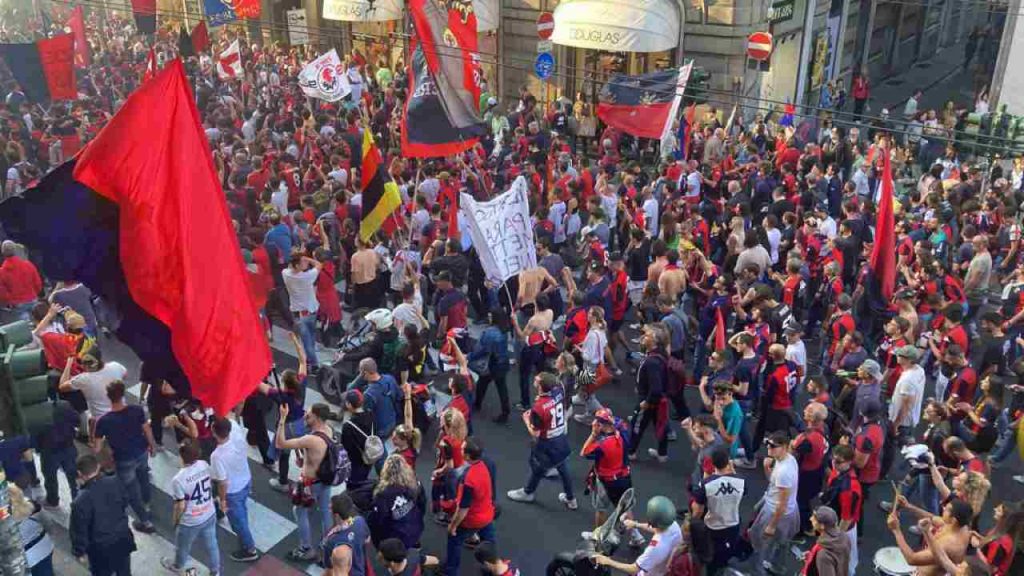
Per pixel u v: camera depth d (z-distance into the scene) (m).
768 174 17.83
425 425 10.96
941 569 7.32
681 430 12.07
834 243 14.30
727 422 9.67
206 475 8.56
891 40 32.94
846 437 8.62
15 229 6.20
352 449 9.34
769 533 8.55
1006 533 7.25
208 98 24.23
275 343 14.30
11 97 23.73
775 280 13.53
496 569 7.51
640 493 10.65
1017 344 12.28
